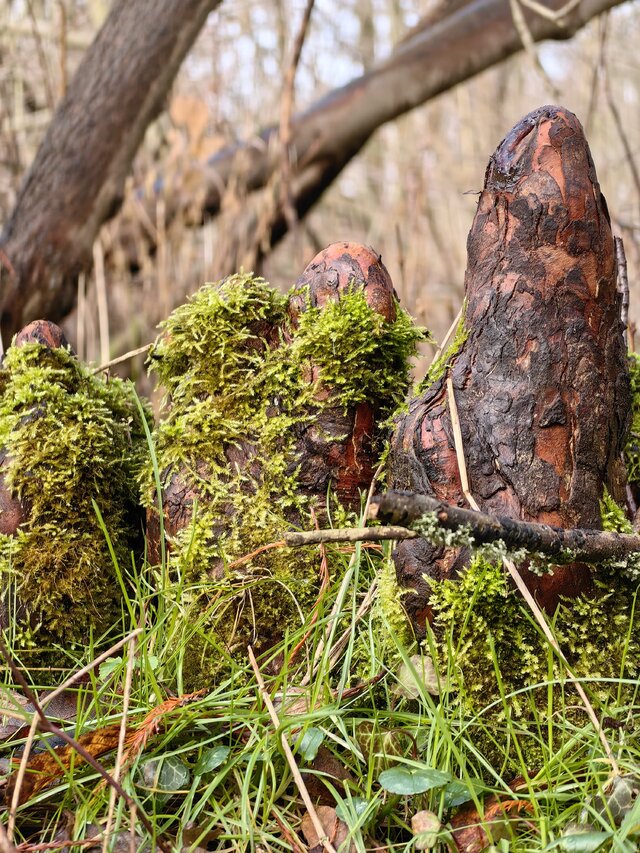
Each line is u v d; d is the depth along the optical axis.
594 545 1.20
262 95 4.20
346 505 1.34
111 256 3.04
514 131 1.27
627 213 3.49
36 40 2.88
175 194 3.04
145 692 1.26
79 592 1.35
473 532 1.14
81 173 2.37
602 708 1.22
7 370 1.40
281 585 1.32
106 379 1.50
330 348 1.33
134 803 1.16
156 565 1.35
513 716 1.23
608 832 1.13
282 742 1.20
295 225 2.80
